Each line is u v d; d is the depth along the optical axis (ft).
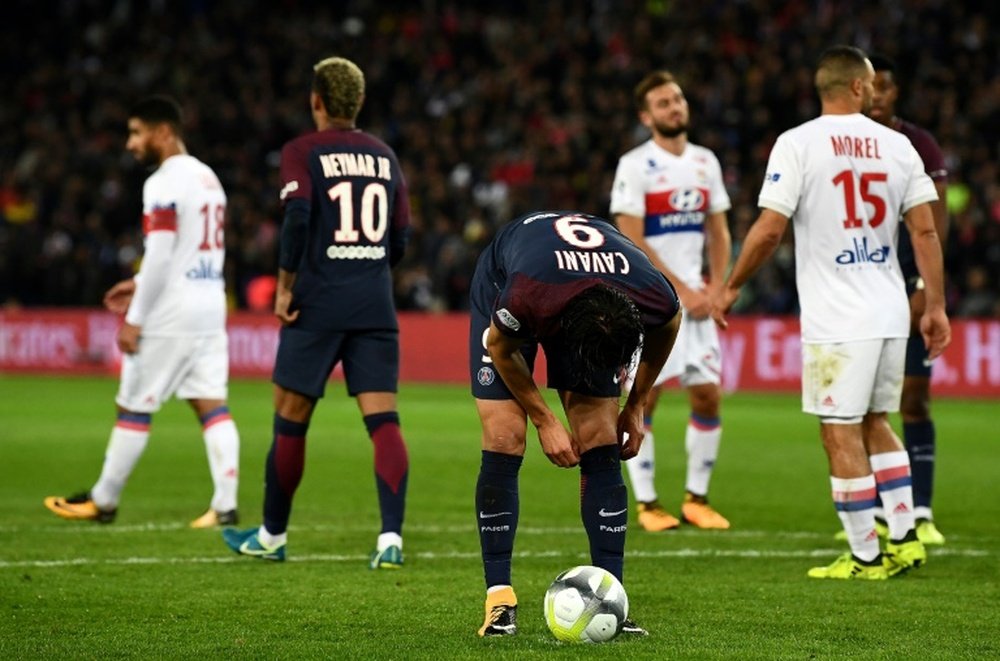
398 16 345.92
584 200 270.67
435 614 66.28
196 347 97.66
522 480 124.98
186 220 96.99
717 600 70.33
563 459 59.26
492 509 62.08
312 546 88.69
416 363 249.75
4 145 321.93
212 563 81.66
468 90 310.24
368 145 84.43
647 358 60.70
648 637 60.85
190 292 97.40
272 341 255.29
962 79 271.69
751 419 183.42
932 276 77.20
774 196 76.74
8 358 273.95
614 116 284.00
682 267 103.24
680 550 87.81
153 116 96.99
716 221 104.94
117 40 346.74
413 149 296.51
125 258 276.21
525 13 333.21
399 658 56.75
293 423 81.87
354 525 98.37
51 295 280.72
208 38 340.39
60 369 270.26
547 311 55.98
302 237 81.15
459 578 76.48
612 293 54.95
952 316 228.02
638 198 102.53
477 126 298.56
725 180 255.50
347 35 331.98
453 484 121.19
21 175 307.78
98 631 62.49
